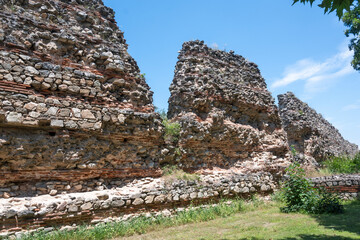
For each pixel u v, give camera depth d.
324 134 25.73
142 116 10.61
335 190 14.25
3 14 8.78
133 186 10.10
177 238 7.70
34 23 9.33
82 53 10.11
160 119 11.59
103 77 10.20
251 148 14.50
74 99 9.23
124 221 8.91
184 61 13.88
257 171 14.04
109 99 10.12
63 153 8.66
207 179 12.01
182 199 10.66
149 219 9.44
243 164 14.02
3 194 7.71
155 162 11.05
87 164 9.20
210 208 10.93
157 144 11.26
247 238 7.41
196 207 11.00
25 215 7.39
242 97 14.70
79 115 9.12
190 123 12.23
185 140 12.12
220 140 13.26
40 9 9.79
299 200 11.33
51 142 8.53
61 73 9.16
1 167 7.80
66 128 8.83
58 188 8.62
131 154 10.33
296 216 10.17
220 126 13.37
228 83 14.40
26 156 8.14
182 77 13.41
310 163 19.98
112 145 9.99
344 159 21.19
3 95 7.92
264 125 15.52
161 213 9.88
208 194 11.48
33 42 9.07
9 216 7.15
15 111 7.98
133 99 10.89
